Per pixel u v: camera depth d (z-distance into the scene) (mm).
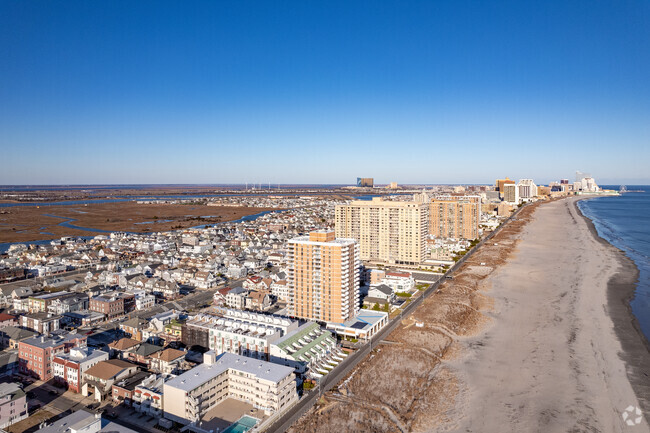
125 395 148000
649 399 153625
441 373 172250
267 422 134000
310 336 190625
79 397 153625
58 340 176500
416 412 144125
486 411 145250
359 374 169250
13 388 138750
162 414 139250
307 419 137875
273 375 142875
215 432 127875
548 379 168125
